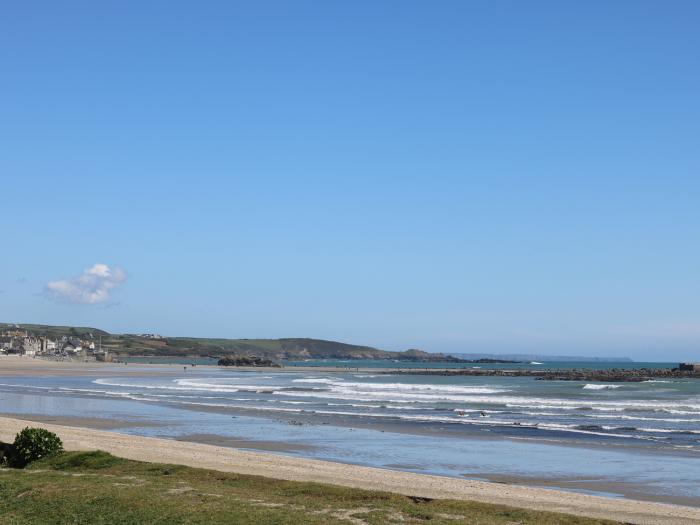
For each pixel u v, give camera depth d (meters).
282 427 42.16
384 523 16.27
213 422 44.78
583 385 104.94
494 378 134.25
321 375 142.88
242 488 20.77
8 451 26.27
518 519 17.61
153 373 134.88
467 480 25.39
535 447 34.44
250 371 166.00
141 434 38.81
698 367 144.75
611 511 19.73
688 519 18.91
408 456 31.48
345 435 38.59
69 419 45.97
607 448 34.16
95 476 21.70
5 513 17.22
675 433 40.41
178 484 20.56
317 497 19.53
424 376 142.50
